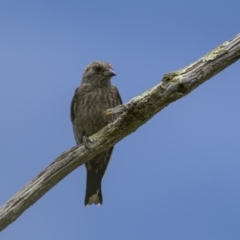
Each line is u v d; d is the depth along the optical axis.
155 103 11.21
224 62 11.00
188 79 10.95
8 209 11.66
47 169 11.98
